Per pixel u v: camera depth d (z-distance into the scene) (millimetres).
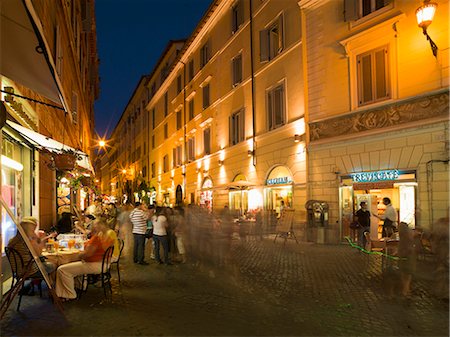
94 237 7320
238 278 8789
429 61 11742
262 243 15188
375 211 12977
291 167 17047
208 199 27109
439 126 11359
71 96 18172
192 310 6355
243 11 21953
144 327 5539
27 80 6191
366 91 13703
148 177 46312
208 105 27641
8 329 5449
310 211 15000
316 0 15414
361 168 13633
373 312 6223
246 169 21469
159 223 10805
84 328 5488
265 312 6246
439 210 11242
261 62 19328
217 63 25703
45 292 7477
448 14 11297
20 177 10305
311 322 5762
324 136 15055
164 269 9961
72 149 11953
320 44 15367
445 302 6691
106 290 7707
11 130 8750
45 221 12586
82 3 25516
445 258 6859
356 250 12781
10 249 6523
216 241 10922
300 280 8547
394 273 8805
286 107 17469
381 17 13164
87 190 19984
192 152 31578
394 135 12531
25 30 4938
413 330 5426
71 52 17281
